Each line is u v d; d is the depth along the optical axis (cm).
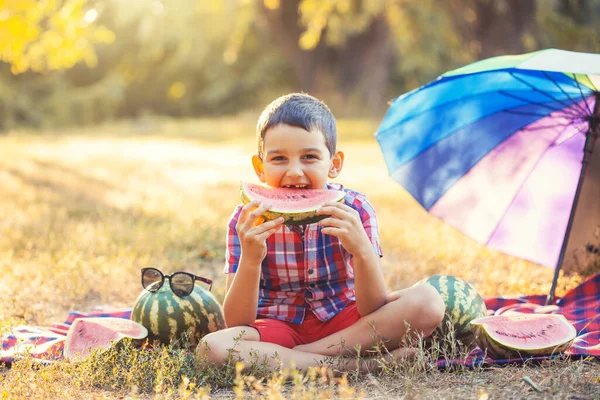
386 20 2686
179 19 3550
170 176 1359
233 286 348
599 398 289
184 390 294
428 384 319
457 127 491
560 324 359
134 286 555
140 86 4156
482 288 543
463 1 1750
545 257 517
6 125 3553
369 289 347
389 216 885
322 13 2150
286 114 350
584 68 362
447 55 2962
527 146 501
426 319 346
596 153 504
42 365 344
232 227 381
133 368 332
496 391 303
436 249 668
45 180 1205
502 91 470
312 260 366
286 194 344
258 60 3916
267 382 324
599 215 516
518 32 1656
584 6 1675
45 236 714
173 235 718
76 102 3850
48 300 518
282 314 371
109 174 1352
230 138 2498
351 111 2925
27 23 1366
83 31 1399
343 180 1295
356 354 350
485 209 513
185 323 396
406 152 493
